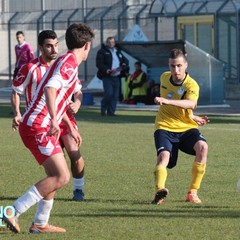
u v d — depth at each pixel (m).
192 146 23.16
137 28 70.06
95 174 28.67
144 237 18.44
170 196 24.19
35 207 22.05
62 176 18.02
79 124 48.28
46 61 21.30
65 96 17.86
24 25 92.12
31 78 21.20
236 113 56.97
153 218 20.66
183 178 27.86
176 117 23.31
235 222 20.22
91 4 91.31
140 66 63.69
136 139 40.19
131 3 86.50
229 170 29.56
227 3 73.12
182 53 23.11
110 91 54.09
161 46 62.47
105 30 84.25
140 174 28.69
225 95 69.69
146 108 61.50
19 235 18.55
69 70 17.67
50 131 17.28
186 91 22.97
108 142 38.81
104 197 24.00
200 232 19.00
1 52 95.81
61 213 21.36
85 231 19.06
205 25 76.25
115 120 51.28
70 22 84.19
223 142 38.59
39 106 18.19
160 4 77.19
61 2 92.31
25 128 18.17
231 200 23.45
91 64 87.56
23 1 94.38
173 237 18.44
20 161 31.98
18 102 21.64
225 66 71.12
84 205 22.62
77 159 23.14
